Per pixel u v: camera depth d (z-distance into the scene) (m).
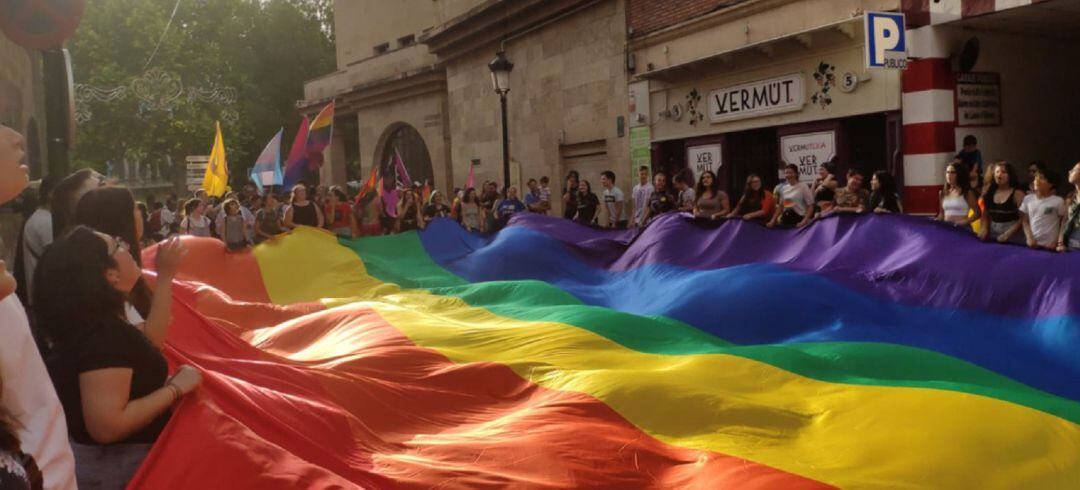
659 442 4.30
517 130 23.33
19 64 11.35
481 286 8.61
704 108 16.62
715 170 16.61
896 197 10.42
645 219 14.30
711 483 3.75
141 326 3.91
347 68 33.03
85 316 3.15
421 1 29.69
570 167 21.34
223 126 37.03
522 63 22.84
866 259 7.98
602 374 4.92
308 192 14.95
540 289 8.33
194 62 36.16
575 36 20.36
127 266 3.29
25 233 6.42
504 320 7.11
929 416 4.29
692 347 6.30
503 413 4.83
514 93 23.31
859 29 13.03
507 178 17.62
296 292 9.60
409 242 11.21
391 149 31.89
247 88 46.84
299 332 6.81
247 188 20.52
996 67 12.88
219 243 9.80
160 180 56.12
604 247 10.43
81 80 35.22
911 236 7.86
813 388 5.08
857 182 10.52
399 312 6.88
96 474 3.24
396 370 5.26
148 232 16.48
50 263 3.18
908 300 7.20
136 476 3.11
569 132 20.97
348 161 50.88
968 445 3.97
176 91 26.08
